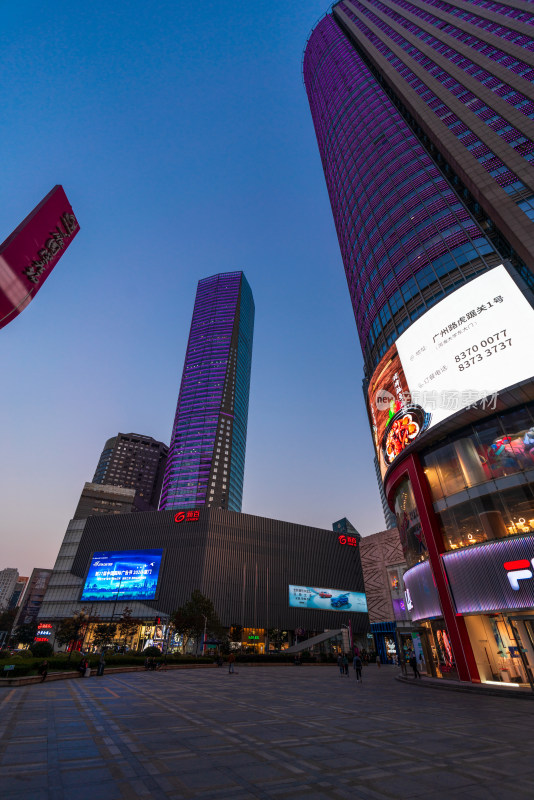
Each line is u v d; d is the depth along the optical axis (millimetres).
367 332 52250
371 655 79438
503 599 24609
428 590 30391
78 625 51156
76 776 7301
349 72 86438
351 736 11055
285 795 6520
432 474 31891
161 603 95875
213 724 12688
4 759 8289
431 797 6477
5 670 24828
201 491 179125
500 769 7980
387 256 49531
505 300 30125
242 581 103125
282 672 46219
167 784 6949
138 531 109438
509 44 59375
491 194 38406
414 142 57188
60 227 17328
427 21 79250
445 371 31891
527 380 26234
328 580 115875
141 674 38188
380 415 40125
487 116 49500
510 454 26844
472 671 25422
